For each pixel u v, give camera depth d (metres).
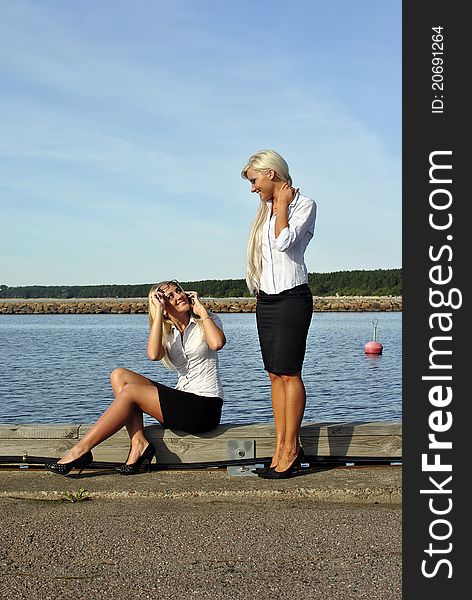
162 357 5.82
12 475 5.76
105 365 26.47
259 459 5.84
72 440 5.88
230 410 15.53
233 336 43.88
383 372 23.78
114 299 124.44
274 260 5.38
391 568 3.99
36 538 4.46
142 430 5.82
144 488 5.37
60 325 64.88
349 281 116.12
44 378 22.27
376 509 5.07
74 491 5.30
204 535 4.50
